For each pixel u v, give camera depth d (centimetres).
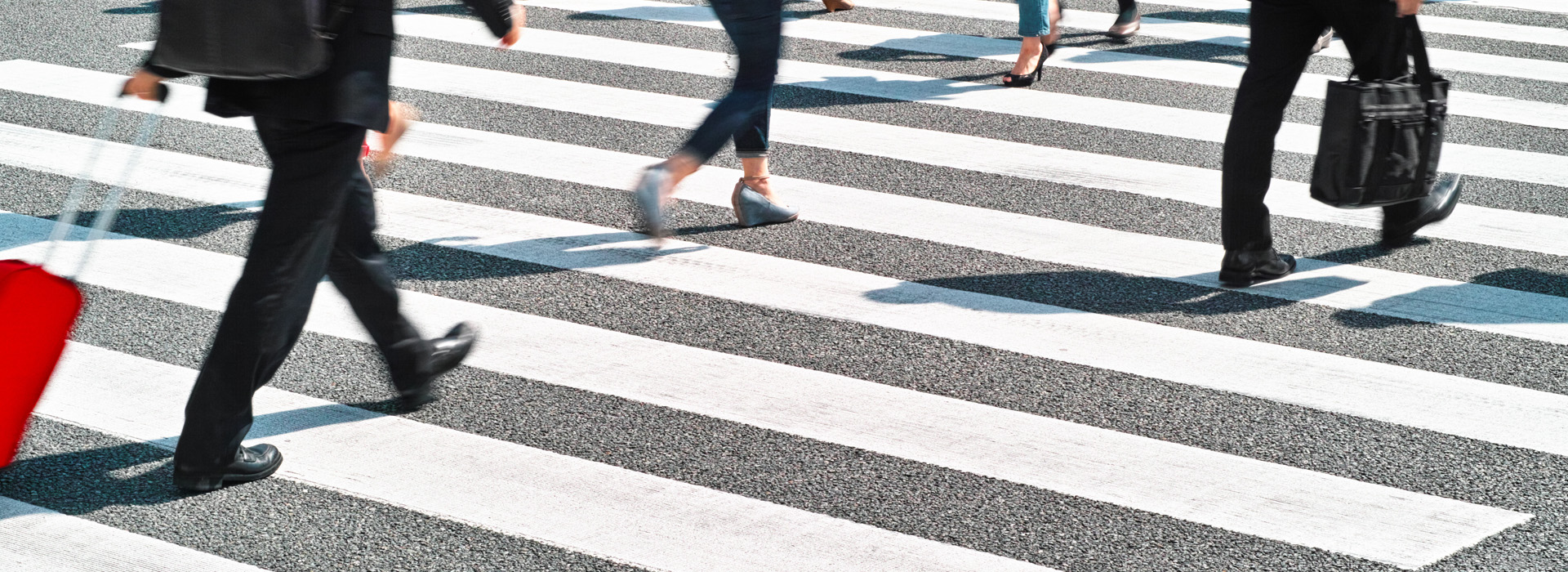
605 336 444
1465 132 673
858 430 379
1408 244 531
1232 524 329
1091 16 921
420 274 497
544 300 474
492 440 371
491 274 498
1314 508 337
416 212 561
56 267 494
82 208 555
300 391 399
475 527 326
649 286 488
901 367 421
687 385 407
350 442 368
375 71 307
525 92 737
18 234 526
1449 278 496
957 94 738
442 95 729
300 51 288
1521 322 456
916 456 363
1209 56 818
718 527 327
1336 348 436
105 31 844
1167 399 399
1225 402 397
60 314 324
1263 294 482
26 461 354
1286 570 309
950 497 342
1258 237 484
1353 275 500
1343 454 365
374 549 316
